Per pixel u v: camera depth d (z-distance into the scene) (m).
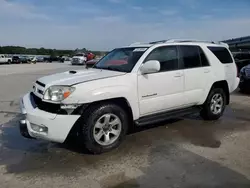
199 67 5.18
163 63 4.60
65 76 4.08
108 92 3.76
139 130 5.01
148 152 3.93
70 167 3.46
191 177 3.13
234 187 2.88
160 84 4.45
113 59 4.86
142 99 4.25
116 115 3.94
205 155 3.78
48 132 3.52
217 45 5.75
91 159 3.70
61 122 3.51
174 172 3.27
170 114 4.73
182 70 4.83
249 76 9.05
